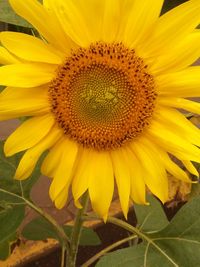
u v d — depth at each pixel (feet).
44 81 0.98
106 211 1.02
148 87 0.99
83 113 1.01
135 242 1.74
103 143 1.02
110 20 0.96
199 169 1.32
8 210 1.25
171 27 0.95
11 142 0.99
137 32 0.97
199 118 1.37
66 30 0.95
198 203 1.16
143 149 1.02
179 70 0.98
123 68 0.98
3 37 0.94
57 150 1.02
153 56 0.98
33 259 2.02
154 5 0.95
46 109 1.00
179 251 1.14
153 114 1.01
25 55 0.95
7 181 1.26
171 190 1.81
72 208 2.11
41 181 2.19
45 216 1.30
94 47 0.98
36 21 0.94
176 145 0.98
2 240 1.23
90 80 1.00
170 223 1.17
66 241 1.32
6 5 1.06
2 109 0.97
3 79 0.94
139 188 1.02
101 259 1.13
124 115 1.01
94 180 1.02
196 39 0.95
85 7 0.95
